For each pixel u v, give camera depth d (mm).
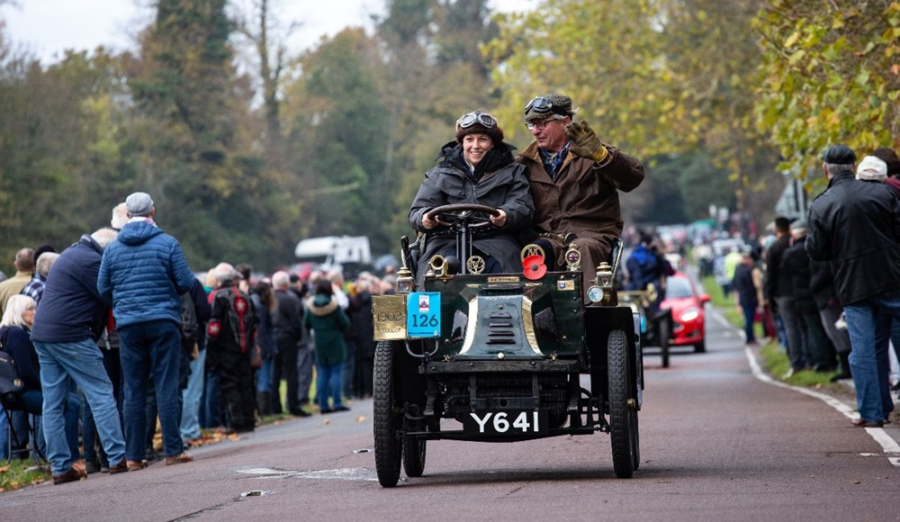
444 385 24250
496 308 23641
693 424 36312
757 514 19250
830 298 48219
